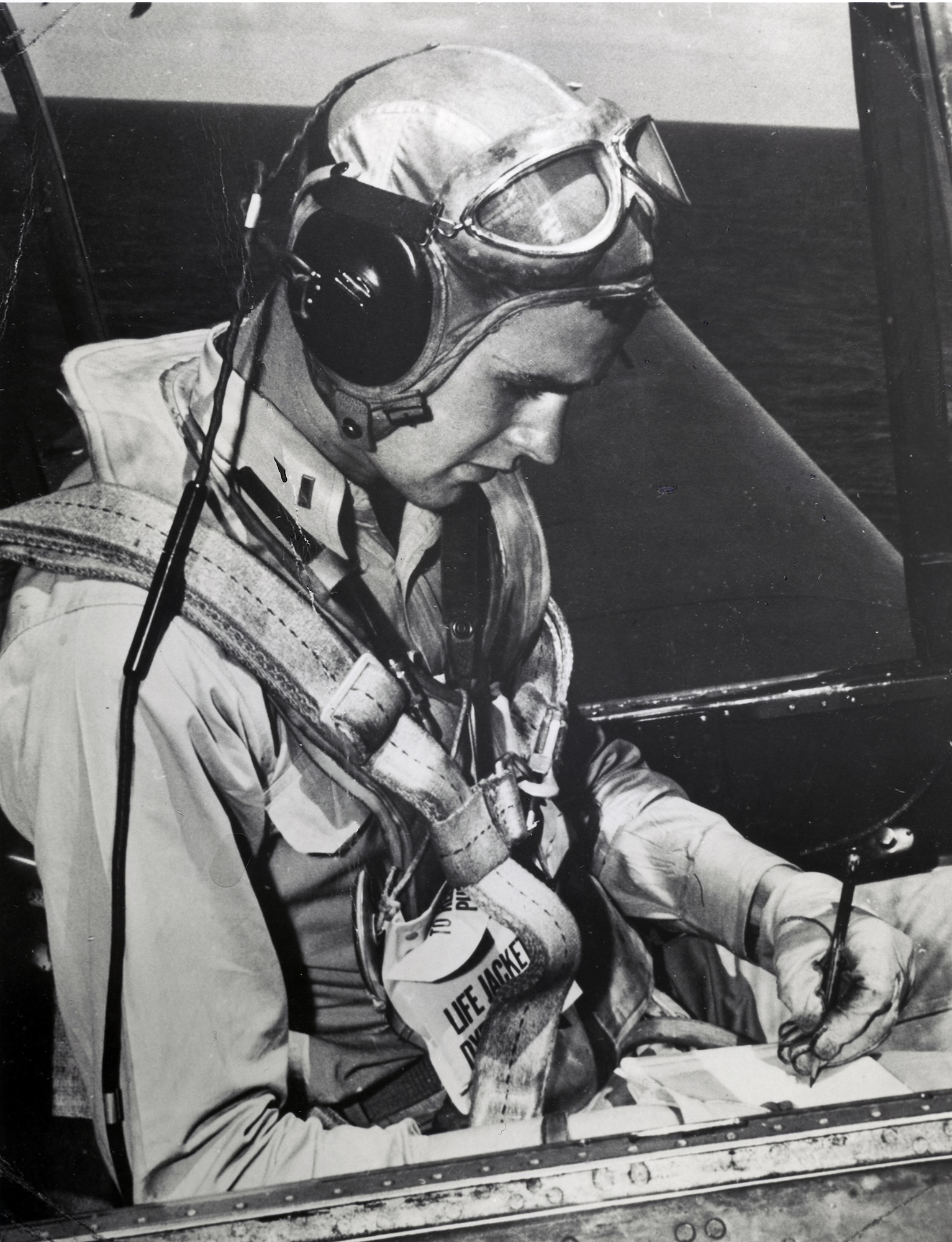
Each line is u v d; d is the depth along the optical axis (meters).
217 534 1.40
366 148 1.34
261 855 1.45
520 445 1.49
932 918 1.64
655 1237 1.25
